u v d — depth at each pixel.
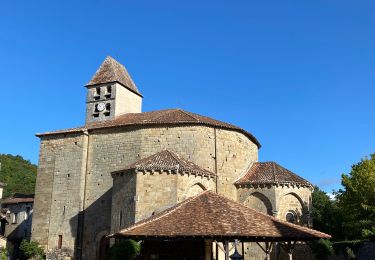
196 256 21.19
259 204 35.31
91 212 37.72
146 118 39.59
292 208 35.41
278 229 18.14
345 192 44.50
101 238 36.59
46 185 40.31
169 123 36.56
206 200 19.86
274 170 37.66
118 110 45.22
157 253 21.59
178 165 30.80
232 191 36.41
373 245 33.78
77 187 38.66
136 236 16.95
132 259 23.52
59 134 40.91
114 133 38.59
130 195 30.72
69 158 39.91
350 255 35.38
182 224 17.64
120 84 46.16
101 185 37.94
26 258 42.50
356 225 41.38
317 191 52.44
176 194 29.88
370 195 40.44
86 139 39.78
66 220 38.34
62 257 37.38
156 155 33.44
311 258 33.34
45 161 41.09
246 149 39.84
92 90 46.59
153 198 30.02
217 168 36.16
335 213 47.91
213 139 36.97
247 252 33.47
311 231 18.95
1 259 41.72
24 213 52.97
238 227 17.55
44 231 39.06
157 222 18.05
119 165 37.47
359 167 44.06
